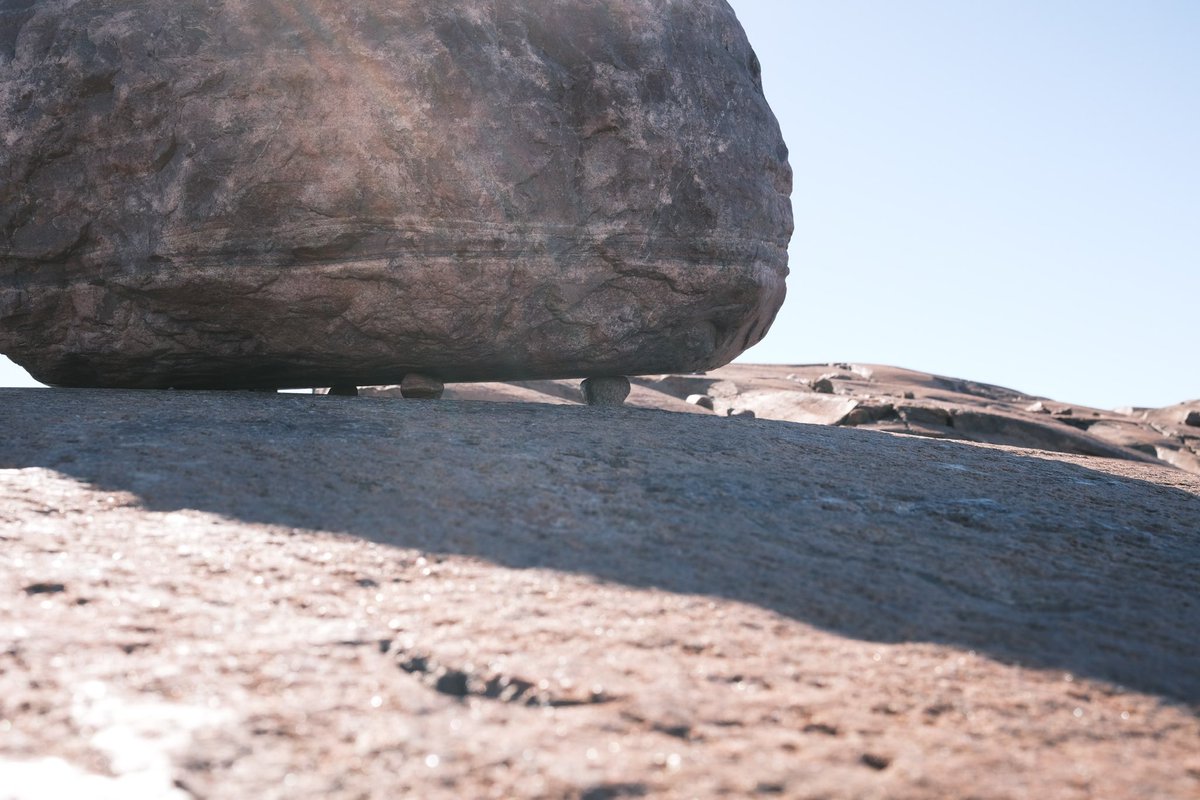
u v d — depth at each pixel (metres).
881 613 2.41
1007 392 15.26
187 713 1.77
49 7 4.98
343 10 4.73
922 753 1.73
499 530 2.87
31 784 1.54
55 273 5.07
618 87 5.00
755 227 5.46
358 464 3.46
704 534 2.94
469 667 1.99
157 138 4.78
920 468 4.17
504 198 4.79
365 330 4.94
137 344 5.09
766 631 2.24
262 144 4.70
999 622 2.40
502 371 5.41
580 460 3.69
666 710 1.84
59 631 2.07
